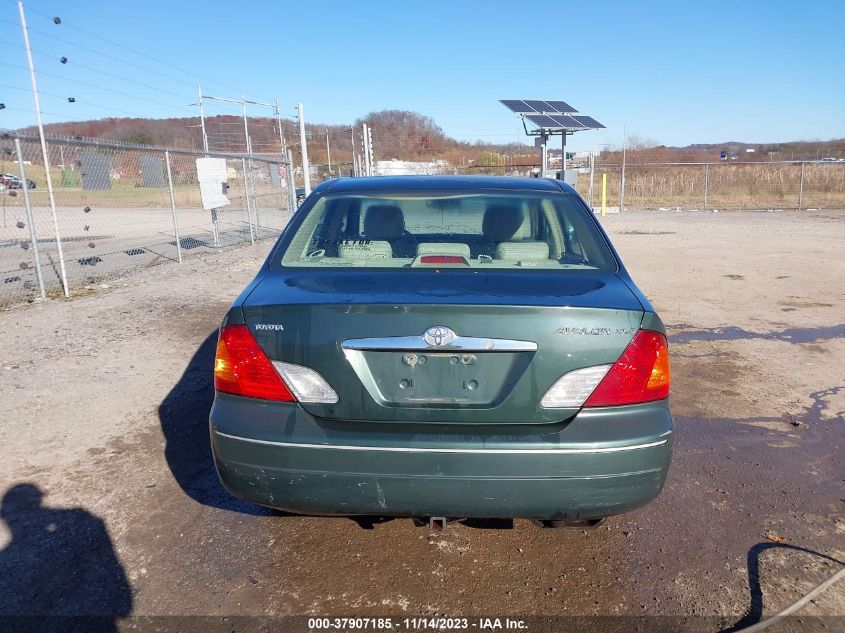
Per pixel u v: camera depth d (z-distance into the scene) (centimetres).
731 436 407
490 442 223
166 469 354
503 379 227
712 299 831
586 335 227
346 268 273
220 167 1362
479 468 222
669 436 234
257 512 312
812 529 302
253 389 233
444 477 223
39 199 1653
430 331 222
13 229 1761
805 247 1366
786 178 3438
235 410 235
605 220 2162
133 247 1412
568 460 223
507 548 287
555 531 300
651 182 3425
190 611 244
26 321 686
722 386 501
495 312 223
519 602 251
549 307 224
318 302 230
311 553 281
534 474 223
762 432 413
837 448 390
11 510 311
